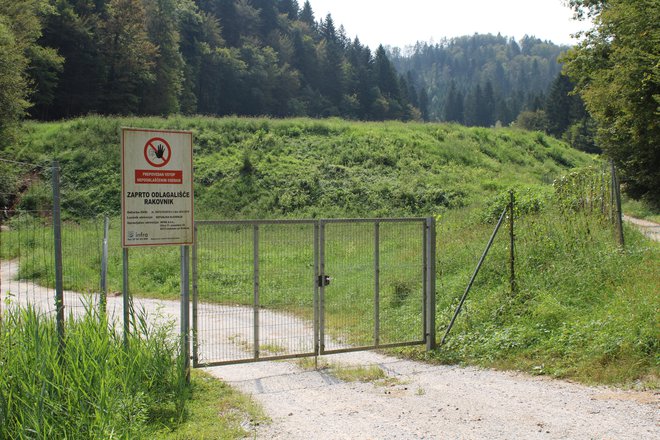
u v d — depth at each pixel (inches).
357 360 337.1
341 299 413.1
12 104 1257.4
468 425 211.0
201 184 1171.9
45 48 2060.8
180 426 210.4
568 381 265.0
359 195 1135.0
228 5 4456.2
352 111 4434.1
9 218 316.5
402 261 440.1
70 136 1332.4
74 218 1067.9
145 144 252.8
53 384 184.7
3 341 201.6
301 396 258.2
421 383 276.8
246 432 207.8
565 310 337.4
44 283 524.4
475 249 516.4
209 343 350.3
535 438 195.0
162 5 2792.8
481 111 6904.5
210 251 392.2
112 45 2395.4
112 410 185.6
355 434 205.5
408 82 7027.6
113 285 620.7
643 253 414.0
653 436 191.3
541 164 1541.6
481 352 324.5
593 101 1020.5
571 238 440.8
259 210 1092.5
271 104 3880.4
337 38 5851.4
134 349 238.5
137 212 252.4
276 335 373.4
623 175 1120.8
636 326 287.7
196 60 3376.0
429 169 1302.9
